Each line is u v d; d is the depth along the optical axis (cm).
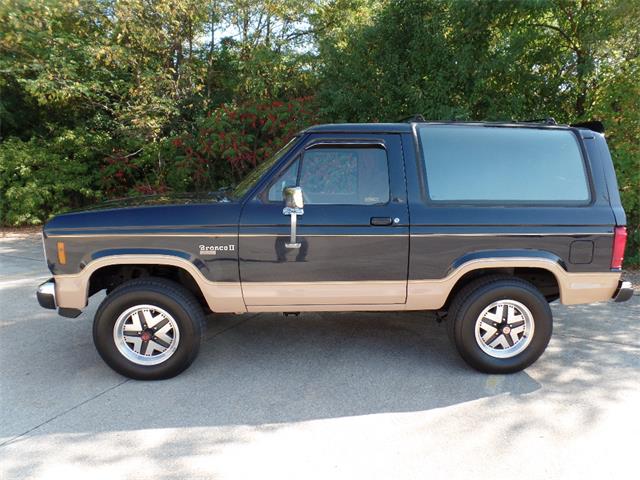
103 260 358
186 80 1146
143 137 1113
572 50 777
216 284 365
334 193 372
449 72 742
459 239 365
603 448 287
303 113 859
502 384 368
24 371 393
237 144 881
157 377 373
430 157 377
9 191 1115
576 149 385
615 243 371
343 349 436
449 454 282
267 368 397
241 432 306
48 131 1282
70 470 270
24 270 736
